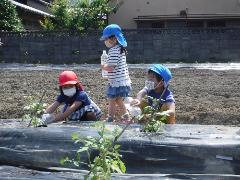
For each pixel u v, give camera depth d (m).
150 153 4.15
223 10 30.25
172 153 4.12
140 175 4.06
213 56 24.95
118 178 4.00
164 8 30.45
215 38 24.84
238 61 24.69
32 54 25.20
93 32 25.05
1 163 4.60
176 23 30.81
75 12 26.83
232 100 10.41
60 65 23.30
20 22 26.52
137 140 4.20
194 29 24.86
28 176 4.19
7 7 25.53
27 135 4.57
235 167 4.00
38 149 4.46
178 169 4.09
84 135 4.38
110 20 30.70
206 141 4.13
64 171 4.29
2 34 25.03
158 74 5.57
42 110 5.46
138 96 5.66
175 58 25.09
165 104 5.49
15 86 13.09
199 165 4.06
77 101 5.85
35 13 28.14
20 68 20.86
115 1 30.28
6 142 4.60
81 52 25.14
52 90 12.18
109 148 3.47
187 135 4.39
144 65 22.36
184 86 12.94
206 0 30.25
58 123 5.41
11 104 9.81
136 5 30.61
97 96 10.93
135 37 25.06
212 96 11.06
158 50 25.08
